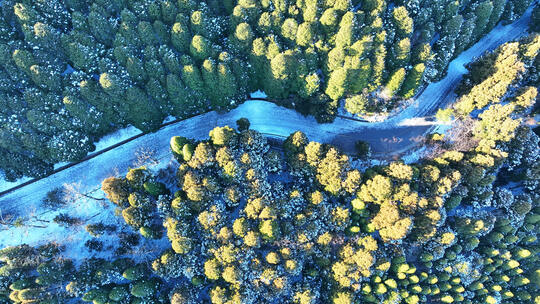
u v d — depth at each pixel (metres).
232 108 63.19
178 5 55.97
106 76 50.31
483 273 58.50
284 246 50.25
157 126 61.50
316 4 54.91
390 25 56.75
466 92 64.81
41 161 56.97
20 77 50.91
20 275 48.44
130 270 48.75
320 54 58.19
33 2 51.94
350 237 53.00
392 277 53.94
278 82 58.38
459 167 57.31
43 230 56.41
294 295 50.41
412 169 54.53
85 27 53.09
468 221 54.66
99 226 53.50
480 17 61.69
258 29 57.06
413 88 60.69
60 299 48.09
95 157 61.34
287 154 57.06
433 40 64.75
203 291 52.22
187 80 55.19
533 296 60.50
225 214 50.66
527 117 66.56
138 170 51.72
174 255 49.09
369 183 52.22
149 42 54.88
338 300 49.62
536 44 57.41
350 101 61.38
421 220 53.09
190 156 51.84
